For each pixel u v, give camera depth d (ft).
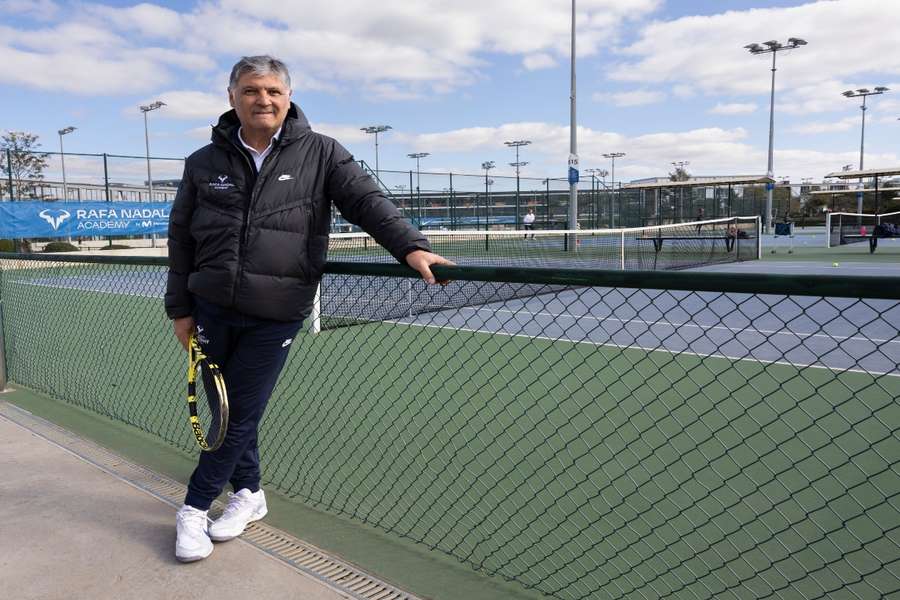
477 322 27.09
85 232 64.54
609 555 8.97
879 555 8.64
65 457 12.46
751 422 13.92
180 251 8.57
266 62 7.68
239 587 8.12
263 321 8.42
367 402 16.19
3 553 8.93
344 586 8.14
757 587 8.09
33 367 19.03
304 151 8.15
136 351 22.70
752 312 30.04
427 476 11.78
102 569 8.54
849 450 12.24
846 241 74.74
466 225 91.04
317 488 11.41
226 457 8.91
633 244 75.36
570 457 12.33
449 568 8.74
